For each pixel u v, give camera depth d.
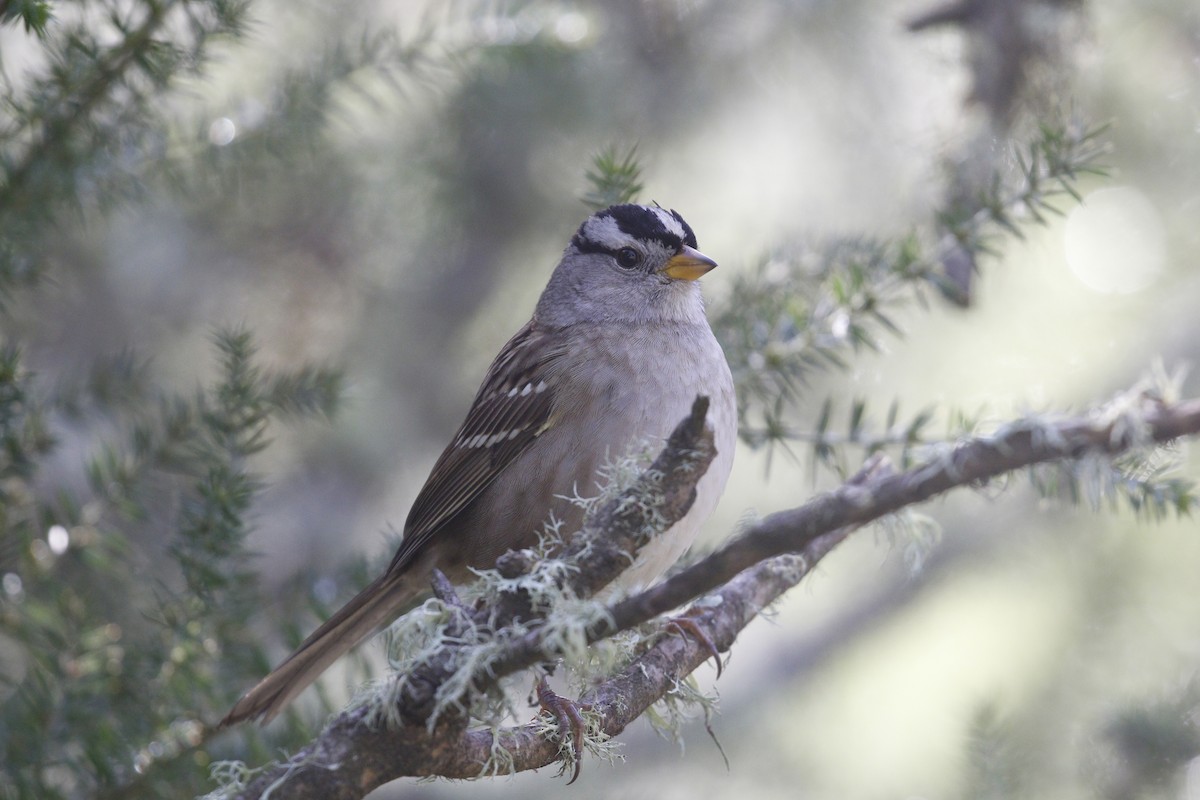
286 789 4.56
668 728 6.13
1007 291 10.73
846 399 10.92
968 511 10.45
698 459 4.75
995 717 7.48
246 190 8.47
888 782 10.20
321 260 11.91
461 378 12.21
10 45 9.41
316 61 8.11
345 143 10.91
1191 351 10.23
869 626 10.90
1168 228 10.56
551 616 4.50
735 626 6.27
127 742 6.40
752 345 7.95
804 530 4.12
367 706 4.67
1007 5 8.69
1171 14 10.16
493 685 4.66
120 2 6.72
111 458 7.02
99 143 6.79
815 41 11.02
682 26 10.85
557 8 8.62
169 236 11.34
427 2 10.83
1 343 7.41
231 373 7.00
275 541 11.91
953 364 10.68
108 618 7.39
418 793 10.46
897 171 10.98
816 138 11.45
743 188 11.68
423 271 11.94
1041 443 4.38
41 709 6.38
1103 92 10.25
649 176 11.19
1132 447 4.38
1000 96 8.73
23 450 6.75
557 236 11.57
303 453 12.22
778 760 10.61
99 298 11.69
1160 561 9.59
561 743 5.43
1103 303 10.61
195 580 6.62
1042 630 9.75
